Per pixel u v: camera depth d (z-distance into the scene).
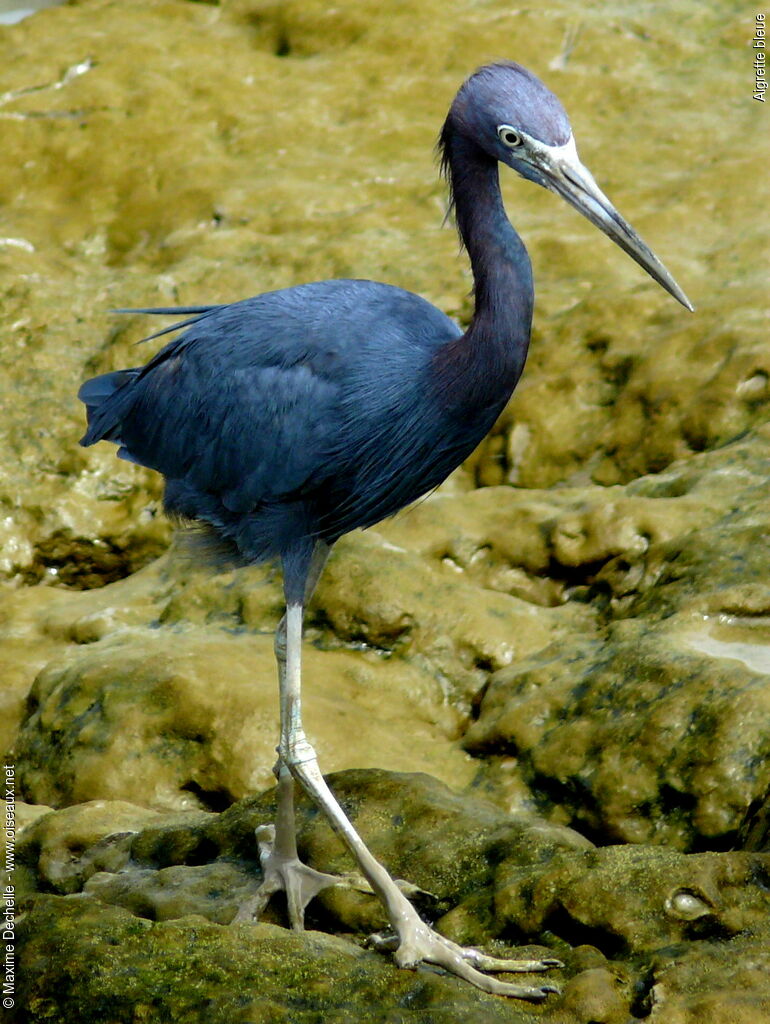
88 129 18.31
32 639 12.45
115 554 14.15
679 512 11.15
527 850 7.89
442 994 6.76
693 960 6.74
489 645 10.87
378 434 8.26
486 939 7.48
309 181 17.09
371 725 10.33
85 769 10.28
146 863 9.04
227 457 8.65
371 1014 6.59
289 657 8.30
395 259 15.37
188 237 16.61
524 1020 6.59
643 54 18.69
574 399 13.34
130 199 17.56
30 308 15.70
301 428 8.33
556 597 11.58
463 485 13.44
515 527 11.87
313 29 19.62
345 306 8.54
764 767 8.34
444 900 7.86
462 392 8.11
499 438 13.45
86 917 7.57
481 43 18.91
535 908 7.39
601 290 14.23
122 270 16.55
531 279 8.02
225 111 18.47
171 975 6.97
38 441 14.41
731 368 12.51
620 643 9.90
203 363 8.77
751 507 10.84
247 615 11.67
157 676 10.63
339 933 7.95
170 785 10.13
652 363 13.02
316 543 8.91
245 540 8.86
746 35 18.77
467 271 15.05
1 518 14.00
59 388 14.85
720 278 14.10
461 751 10.09
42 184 18.03
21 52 19.72
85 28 20.39
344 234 16.02
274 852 8.19
